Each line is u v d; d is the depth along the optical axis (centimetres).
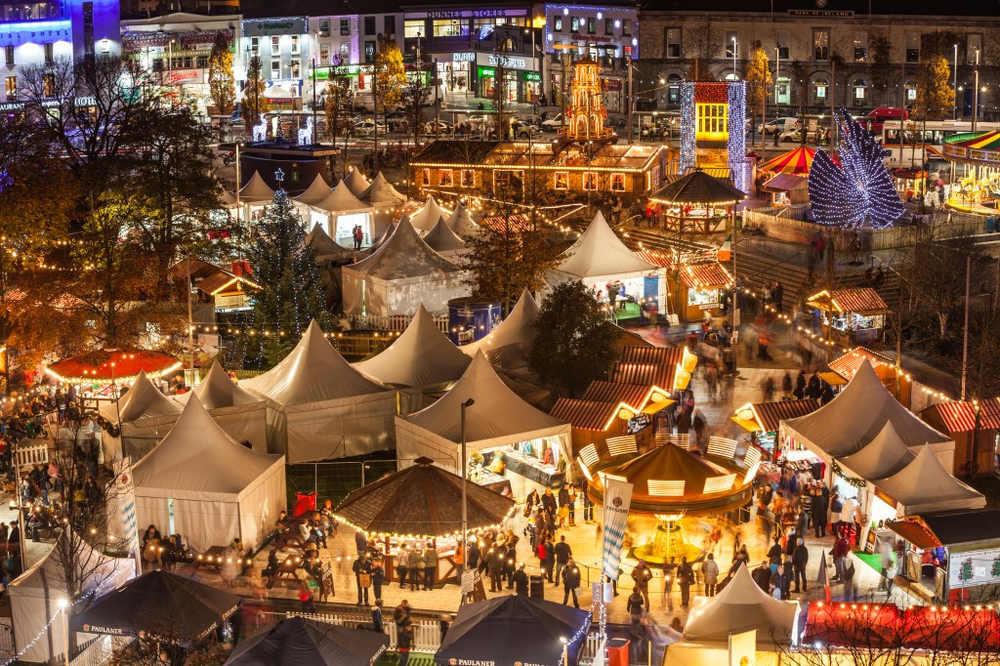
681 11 14712
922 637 2800
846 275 6600
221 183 9112
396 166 11194
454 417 4162
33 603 3162
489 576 3612
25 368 5462
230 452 3872
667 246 7719
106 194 6494
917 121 11156
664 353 4962
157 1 15950
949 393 4953
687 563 3350
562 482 4062
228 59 14425
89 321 5712
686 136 8862
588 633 3034
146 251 6019
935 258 6097
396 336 5953
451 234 7112
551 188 8912
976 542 3278
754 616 2872
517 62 14388
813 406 4394
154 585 3033
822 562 3494
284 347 5547
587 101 9188
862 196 7075
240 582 3578
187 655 3056
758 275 7006
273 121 13350
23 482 4094
